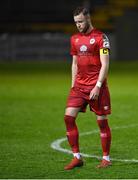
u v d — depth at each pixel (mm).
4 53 89625
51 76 60656
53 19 98125
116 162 17734
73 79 17297
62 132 24844
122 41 86000
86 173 16109
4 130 25391
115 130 24984
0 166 17312
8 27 97000
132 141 21984
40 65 80188
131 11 85312
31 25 97562
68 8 98375
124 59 86312
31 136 23719
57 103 36281
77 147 16938
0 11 97625
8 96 41438
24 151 20016
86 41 16766
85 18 16641
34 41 89062
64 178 15523
